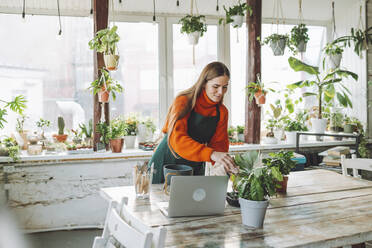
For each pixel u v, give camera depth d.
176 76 4.49
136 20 4.29
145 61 4.36
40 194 3.59
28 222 3.58
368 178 4.76
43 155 3.56
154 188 2.25
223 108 2.35
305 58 5.01
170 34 4.41
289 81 4.95
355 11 4.80
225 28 4.62
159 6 4.29
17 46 3.93
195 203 1.70
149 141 4.19
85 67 4.15
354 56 4.86
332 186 2.35
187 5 4.37
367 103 4.77
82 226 3.74
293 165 1.79
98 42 3.48
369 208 1.86
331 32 5.06
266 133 4.79
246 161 1.72
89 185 3.72
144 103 4.40
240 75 4.75
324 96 4.58
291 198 2.06
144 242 1.19
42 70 4.03
